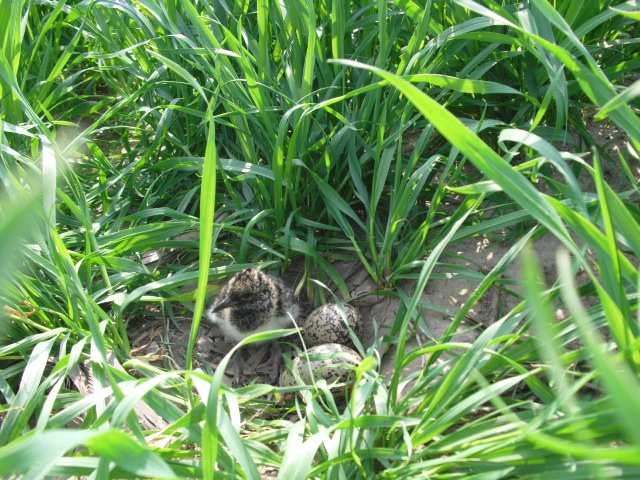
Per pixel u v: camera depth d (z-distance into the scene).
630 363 0.41
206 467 0.40
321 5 0.64
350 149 0.62
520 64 0.65
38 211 0.52
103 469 0.39
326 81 0.63
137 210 0.67
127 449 0.35
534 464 0.41
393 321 0.59
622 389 0.26
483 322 0.57
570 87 0.62
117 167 0.70
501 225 0.57
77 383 0.54
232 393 0.47
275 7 0.63
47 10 0.78
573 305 0.33
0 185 0.58
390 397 0.49
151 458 0.36
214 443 0.40
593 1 0.62
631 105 0.62
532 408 0.46
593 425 0.39
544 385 0.47
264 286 0.60
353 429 0.45
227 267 0.61
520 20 0.57
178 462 0.44
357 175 0.62
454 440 0.45
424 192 0.64
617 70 0.62
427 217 0.58
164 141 0.69
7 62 0.58
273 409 0.54
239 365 0.60
